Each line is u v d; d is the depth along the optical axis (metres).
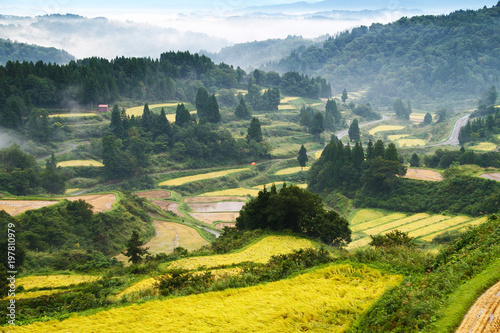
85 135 149.50
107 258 56.41
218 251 46.00
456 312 15.52
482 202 74.31
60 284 38.72
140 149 136.38
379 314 18.50
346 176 108.62
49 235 60.19
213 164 154.25
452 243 31.25
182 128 159.50
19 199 71.94
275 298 23.39
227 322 21.00
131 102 191.25
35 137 133.50
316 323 19.30
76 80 169.25
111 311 24.20
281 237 49.62
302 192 55.31
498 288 17.12
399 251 30.17
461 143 167.88
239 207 112.19
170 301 25.17
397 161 94.81
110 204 81.56
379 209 91.19
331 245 53.12
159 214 95.00
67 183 116.69
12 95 139.62
